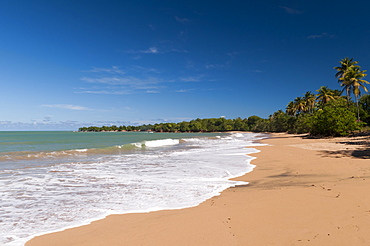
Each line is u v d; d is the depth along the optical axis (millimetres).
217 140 47094
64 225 5418
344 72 47188
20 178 10859
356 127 36719
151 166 14211
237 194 7559
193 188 8781
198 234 4555
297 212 5367
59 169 13273
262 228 4629
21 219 5824
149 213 6078
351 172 10023
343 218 4805
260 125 132375
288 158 16453
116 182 9961
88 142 42344
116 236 4672
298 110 78688
